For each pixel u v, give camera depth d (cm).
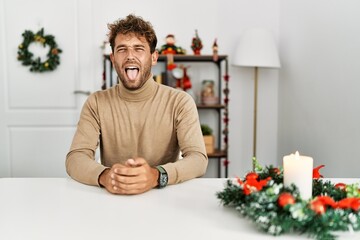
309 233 74
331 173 225
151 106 144
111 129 144
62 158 301
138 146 145
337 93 216
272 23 306
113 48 133
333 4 220
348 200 77
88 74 296
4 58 289
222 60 295
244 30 305
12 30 288
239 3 304
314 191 89
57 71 294
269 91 314
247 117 314
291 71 284
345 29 206
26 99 294
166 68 279
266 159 319
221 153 284
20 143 297
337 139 217
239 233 76
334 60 219
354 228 75
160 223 81
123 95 143
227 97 285
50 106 296
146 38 131
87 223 81
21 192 104
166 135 144
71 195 102
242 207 81
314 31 245
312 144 250
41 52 291
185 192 105
